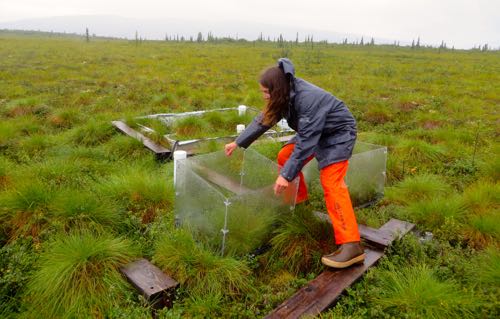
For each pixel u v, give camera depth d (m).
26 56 24.77
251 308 2.79
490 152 6.39
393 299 2.71
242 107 8.17
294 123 3.08
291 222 3.50
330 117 2.90
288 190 3.56
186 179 3.48
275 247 3.40
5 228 3.64
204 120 7.45
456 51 60.84
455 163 5.89
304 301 2.70
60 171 4.79
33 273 3.03
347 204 2.98
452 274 3.07
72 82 14.16
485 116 9.88
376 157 4.37
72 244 3.09
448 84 16.56
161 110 9.41
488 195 4.40
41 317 2.69
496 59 38.62
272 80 2.89
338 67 23.84
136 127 6.95
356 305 2.75
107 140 6.80
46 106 9.10
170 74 17.42
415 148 6.27
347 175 4.05
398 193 4.74
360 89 14.88
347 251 2.98
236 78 17.03
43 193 3.81
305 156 2.86
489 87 15.49
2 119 7.98
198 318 2.64
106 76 16.34
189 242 3.23
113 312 2.67
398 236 3.51
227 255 3.20
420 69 23.59
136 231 3.70
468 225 3.80
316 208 4.08
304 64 25.45
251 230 3.33
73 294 2.78
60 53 28.45
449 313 2.57
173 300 2.83
